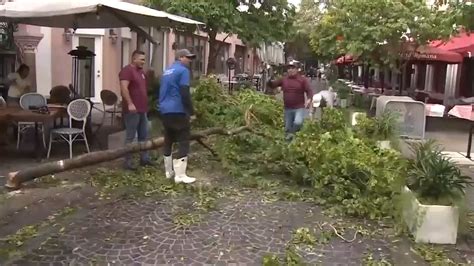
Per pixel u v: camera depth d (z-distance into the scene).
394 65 13.84
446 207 4.99
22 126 9.23
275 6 15.80
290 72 9.51
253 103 11.48
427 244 5.00
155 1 13.62
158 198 6.17
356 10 13.40
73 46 17.09
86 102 8.34
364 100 16.67
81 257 4.42
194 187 6.63
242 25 14.66
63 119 9.39
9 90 10.41
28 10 7.36
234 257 4.52
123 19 9.01
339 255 4.65
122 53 19.70
